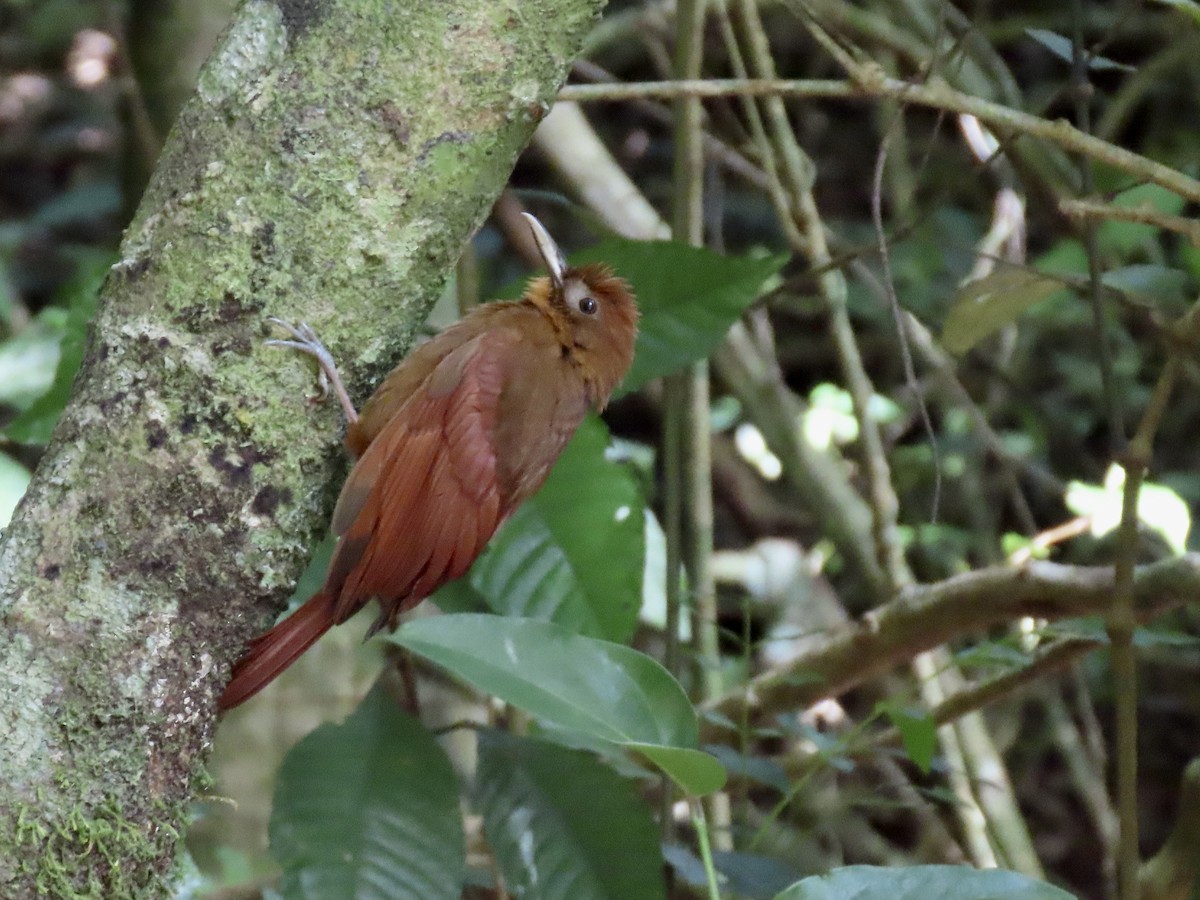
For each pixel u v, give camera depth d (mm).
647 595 8250
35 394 9430
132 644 4363
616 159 13594
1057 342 12133
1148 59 10969
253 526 4570
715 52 9805
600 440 6148
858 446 9258
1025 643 7129
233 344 4516
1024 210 9477
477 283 8055
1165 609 5703
